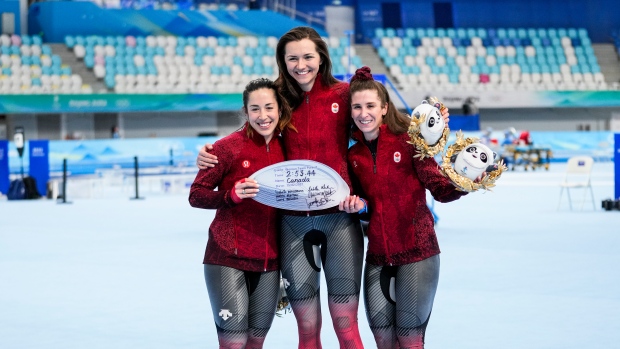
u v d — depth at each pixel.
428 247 4.91
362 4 46.41
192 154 32.72
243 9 42.06
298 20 43.91
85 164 30.67
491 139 35.16
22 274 10.48
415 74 42.81
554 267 10.20
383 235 4.92
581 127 44.62
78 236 14.88
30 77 36.59
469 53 44.72
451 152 4.74
